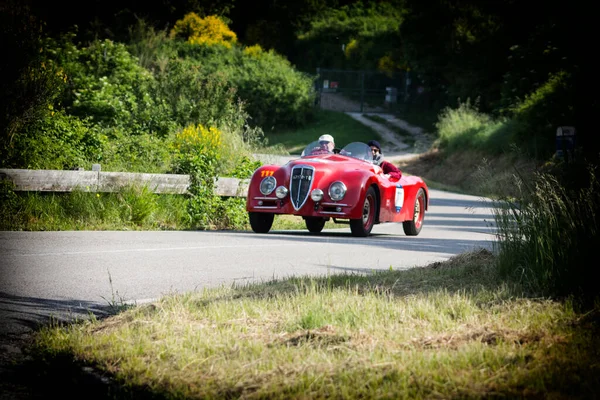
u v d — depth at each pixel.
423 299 13.18
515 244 15.70
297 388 8.92
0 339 12.14
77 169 30.95
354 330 11.23
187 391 9.08
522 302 12.95
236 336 11.18
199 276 18.36
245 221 33.81
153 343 10.91
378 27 153.38
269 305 13.10
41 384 10.19
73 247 22.39
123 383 9.64
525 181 17.47
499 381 8.80
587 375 8.91
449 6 111.12
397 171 31.89
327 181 28.78
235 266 20.22
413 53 117.56
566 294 13.62
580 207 15.44
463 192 68.88
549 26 79.00
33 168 30.28
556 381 8.76
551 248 14.45
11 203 27.38
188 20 133.00
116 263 19.83
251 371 9.55
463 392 8.52
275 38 159.00
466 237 31.94
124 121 45.88
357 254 23.59
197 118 55.16
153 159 36.88
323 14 165.62
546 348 10.03
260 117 118.44
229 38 135.25
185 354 10.31
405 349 10.25
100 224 28.64
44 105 31.42
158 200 31.81
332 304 12.98
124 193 30.14
